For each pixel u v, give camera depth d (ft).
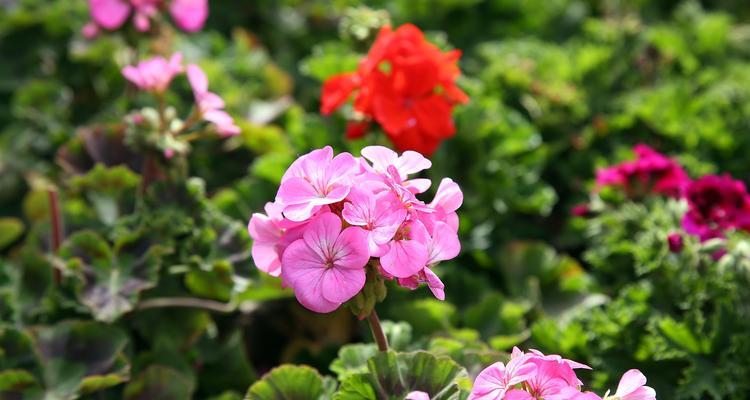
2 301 3.67
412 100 3.61
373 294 2.89
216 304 3.68
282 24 5.53
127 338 3.49
